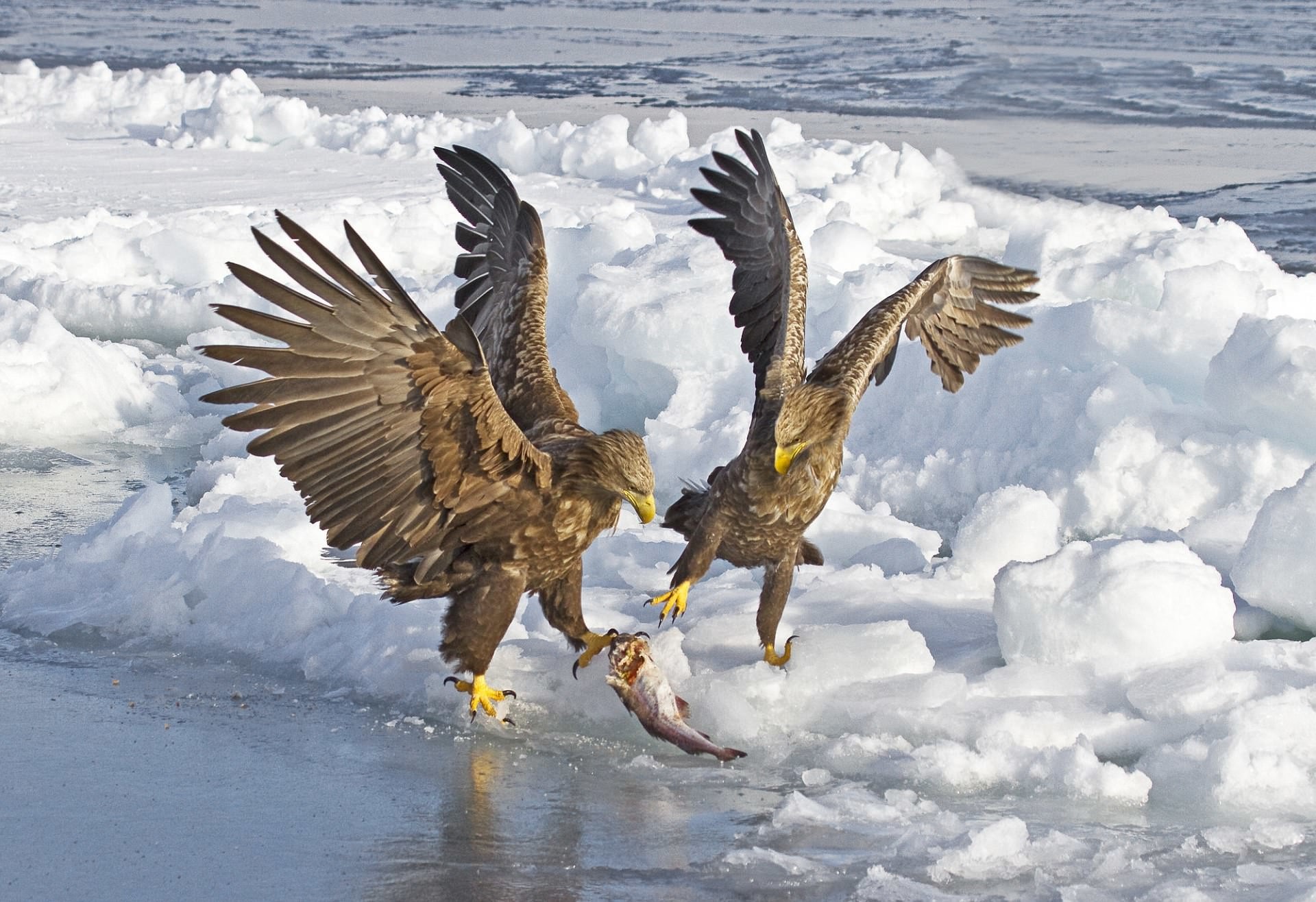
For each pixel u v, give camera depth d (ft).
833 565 44.37
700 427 52.85
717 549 33.99
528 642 36.78
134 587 39.55
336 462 28.91
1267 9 242.78
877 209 88.58
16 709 33.37
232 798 29.22
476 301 38.73
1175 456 45.06
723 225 39.50
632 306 56.39
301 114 121.08
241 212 86.17
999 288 37.47
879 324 34.58
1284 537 35.70
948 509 48.55
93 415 59.36
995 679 33.50
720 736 32.24
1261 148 113.19
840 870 26.22
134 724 32.73
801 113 139.74
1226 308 51.52
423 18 280.72
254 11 293.43
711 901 25.25
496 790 29.89
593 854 27.02
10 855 26.66
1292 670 32.58
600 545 45.34
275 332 26.99
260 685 35.24
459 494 30.22
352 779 30.30
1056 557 34.88
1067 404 48.16
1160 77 159.53
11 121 133.49
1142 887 25.35
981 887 25.46
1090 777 29.30
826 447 31.78
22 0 304.91
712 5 316.19
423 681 34.81
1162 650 33.45
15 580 40.86
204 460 53.98
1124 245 61.98
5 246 78.07
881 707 32.30
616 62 194.08
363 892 25.48
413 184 100.07
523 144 108.37
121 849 26.99
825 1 322.55
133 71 148.77
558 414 34.65
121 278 79.36
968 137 121.60
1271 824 27.35
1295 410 43.78
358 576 41.57
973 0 309.42
